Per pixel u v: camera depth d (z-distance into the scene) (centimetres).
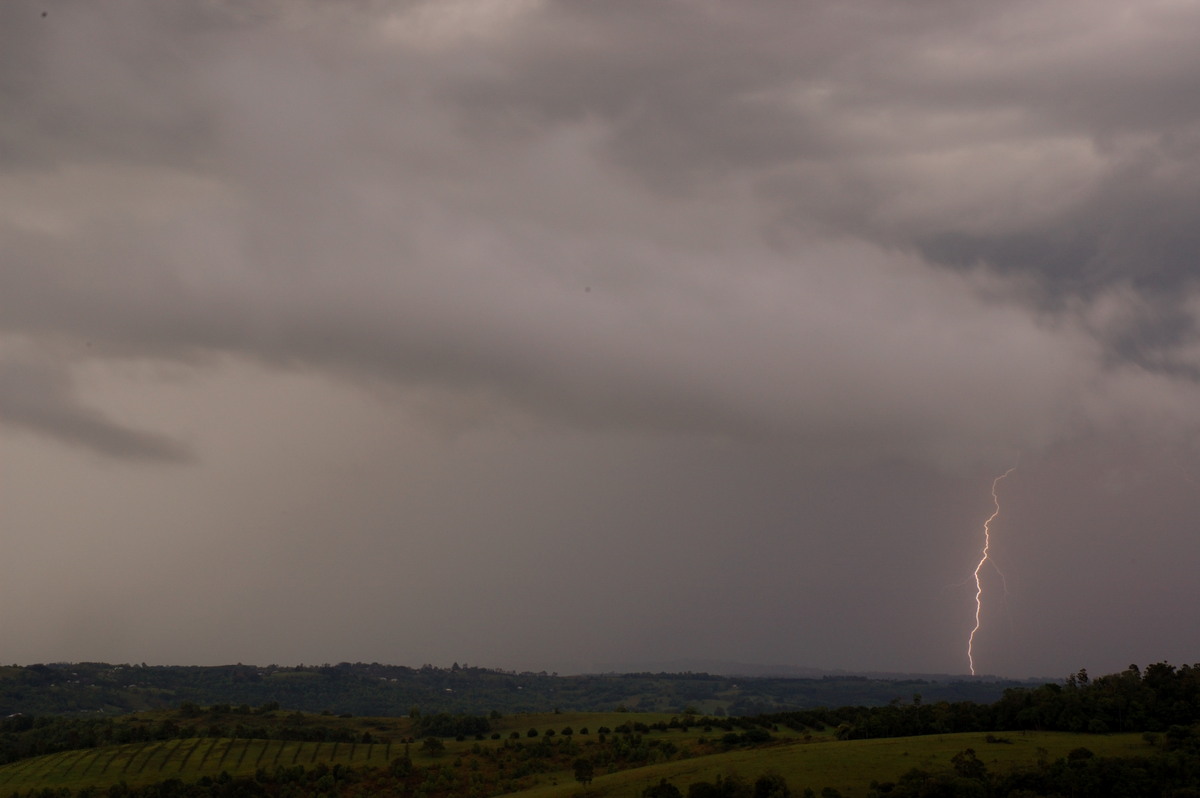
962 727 14388
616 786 12381
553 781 14362
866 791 10800
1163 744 11662
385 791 14912
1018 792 10100
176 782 15175
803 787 11038
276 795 15012
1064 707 13700
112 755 17250
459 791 14712
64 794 14700
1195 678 14038
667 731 17738
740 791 10944
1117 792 10200
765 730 16888
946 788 10306
